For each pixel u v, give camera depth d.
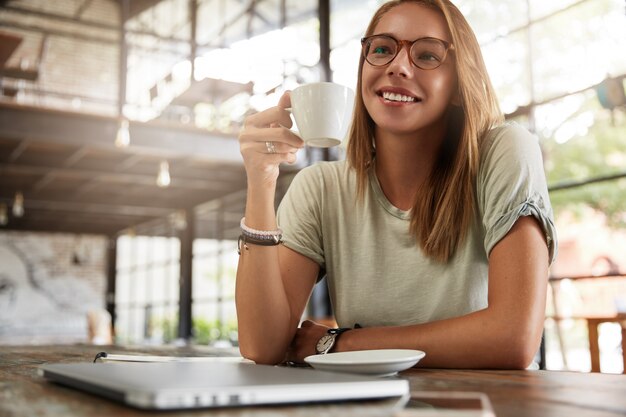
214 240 10.02
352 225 1.26
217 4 8.35
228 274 9.59
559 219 6.61
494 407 0.54
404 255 1.19
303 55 7.14
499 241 1.02
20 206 10.16
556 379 0.76
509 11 4.89
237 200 9.55
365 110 1.26
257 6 7.71
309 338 1.15
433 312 1.16
